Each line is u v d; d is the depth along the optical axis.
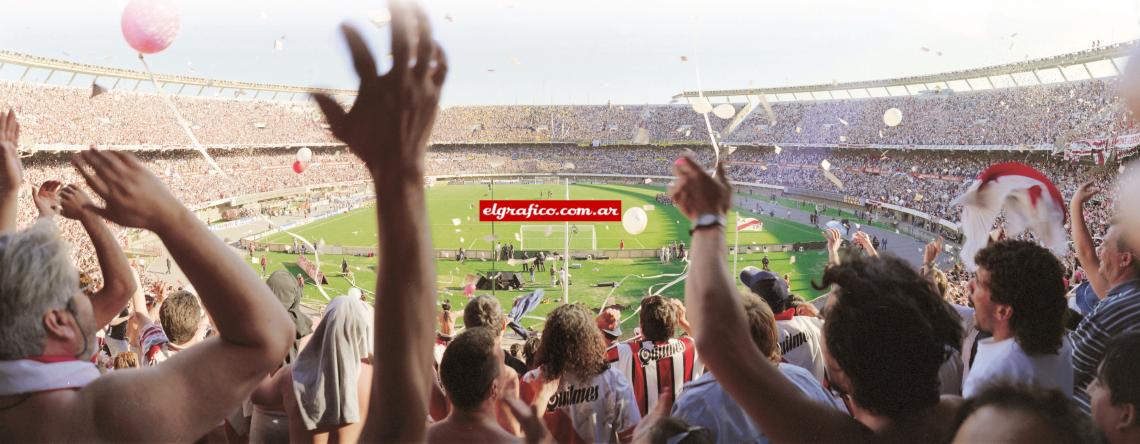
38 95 51.06
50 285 1.66
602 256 37.66
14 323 1.61
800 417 1.88
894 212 51.31
